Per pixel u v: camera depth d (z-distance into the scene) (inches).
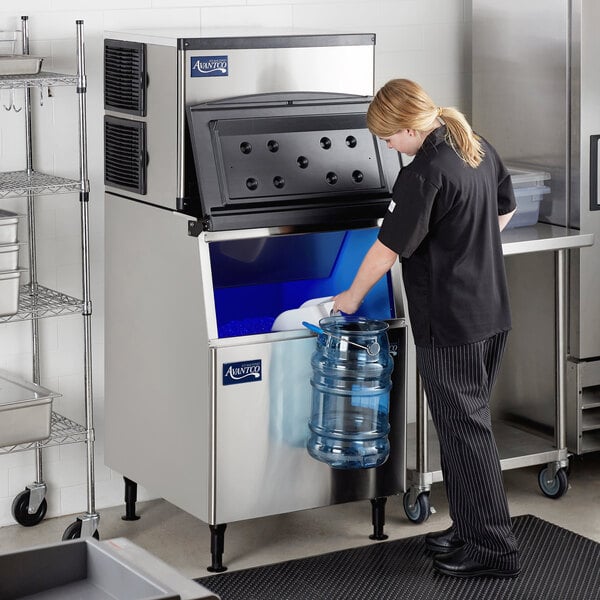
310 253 162.4
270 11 182.7
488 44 192.2
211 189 144.9
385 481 162.1
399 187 141.2
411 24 193.8
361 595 147.4
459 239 142.3
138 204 159.0
